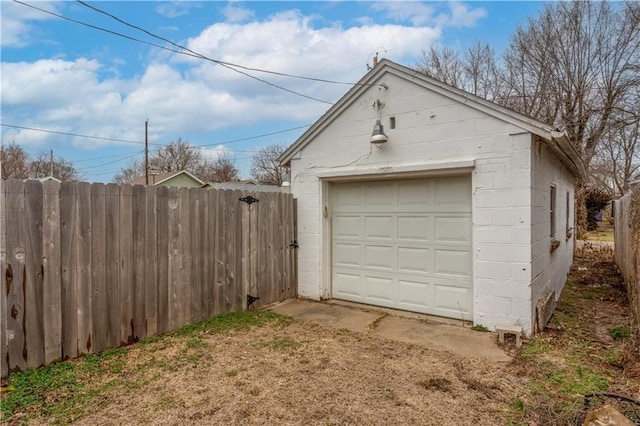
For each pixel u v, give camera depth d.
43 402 2.96
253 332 4.77
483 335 4.63
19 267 3.40
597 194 21.81
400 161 5.53
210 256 5.21
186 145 45.47
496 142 4.73
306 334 4.70
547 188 5.67
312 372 3.58
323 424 2.70
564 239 8.29
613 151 19.89
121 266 4.20
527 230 4.52
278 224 6.36
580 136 17.80
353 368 3.67
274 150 43.41
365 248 6.19
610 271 9.87
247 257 5.76
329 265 6.59
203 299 5.11
